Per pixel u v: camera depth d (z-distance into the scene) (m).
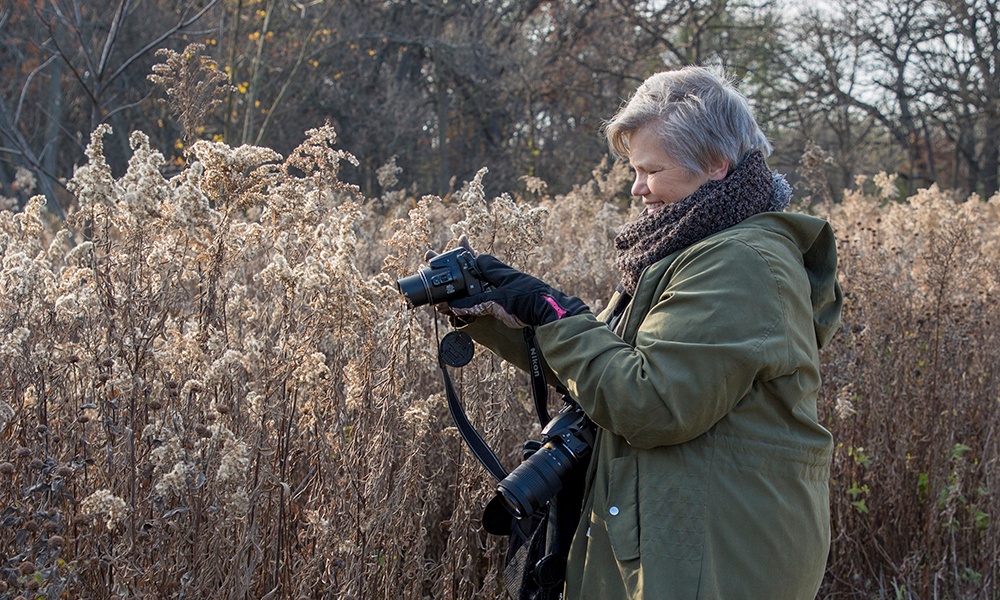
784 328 1.82
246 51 13.88
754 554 1.82
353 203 2.87
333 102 20.86
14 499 2.16
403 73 25.28
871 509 3.95
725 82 2.06
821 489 1.97
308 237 2.64
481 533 3.05
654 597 1.80
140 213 2.02
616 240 2.16
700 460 1.85
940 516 3.92
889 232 6.00
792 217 1.97
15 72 19.62
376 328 2.50
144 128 21.42
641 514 1.87
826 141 29.69
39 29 18.27
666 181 2.04
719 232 1.94
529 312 2.06
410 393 2.49
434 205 4.86
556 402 3.70
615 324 2.18
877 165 27.39
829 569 3.86
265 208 2.81
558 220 6.05
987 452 3.93
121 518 1.92
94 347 2.31
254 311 2.82
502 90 23.53
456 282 2.09
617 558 1.88
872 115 26.03
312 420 2.35
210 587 2.16
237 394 2.29
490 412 2.80
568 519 2.13
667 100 2.03
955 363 4.18
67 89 20.39
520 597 2.15
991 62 23.80
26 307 2.51
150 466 2.10
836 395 3.84
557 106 25.16
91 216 2.12
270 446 2.33
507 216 2.87
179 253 2.31
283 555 2.38
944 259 4.42
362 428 2.42
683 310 1.83
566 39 25.28
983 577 3.76
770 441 1.86
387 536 2.48
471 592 3.04
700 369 1.76
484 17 23.75
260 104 15.27
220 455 2.07
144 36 18.23
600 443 2.04
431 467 3.20
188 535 2.09
